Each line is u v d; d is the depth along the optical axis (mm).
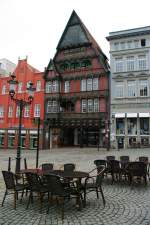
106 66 42594
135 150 32938
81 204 8398
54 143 44688
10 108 49562
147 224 6578
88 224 6641
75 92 43750
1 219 7102
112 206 8289
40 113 45844
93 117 41531
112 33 41938
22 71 49250
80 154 28906
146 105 38250
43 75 46469
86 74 43250
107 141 36969
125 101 39625
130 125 39344
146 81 39031
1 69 55750
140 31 39906
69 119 43406
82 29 45219
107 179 13133
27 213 7645
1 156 29266
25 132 46625
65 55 46094
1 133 49500
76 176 8359
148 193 10031
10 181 8422
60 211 7832
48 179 7938
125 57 40875
